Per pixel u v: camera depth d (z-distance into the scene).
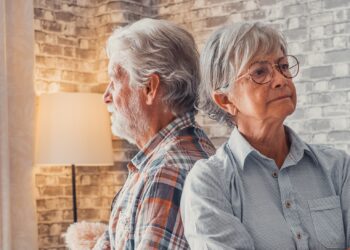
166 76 1.83
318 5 4.64
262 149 1.45
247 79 1.41
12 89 4.90
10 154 4.86
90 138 4.84
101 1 5.41
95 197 5.38
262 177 1.43
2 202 4.77
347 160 1.47
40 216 5.15
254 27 1.43
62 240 5.24
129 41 1.87
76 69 5.40
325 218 1.40
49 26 5.27
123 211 1.76
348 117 4.49
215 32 1.49
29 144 4.92
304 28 4.70
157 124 1.85
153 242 1.59
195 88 1.86
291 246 1.37
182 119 1.83
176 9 5.36
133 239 1.68
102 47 5.40
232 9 5.05
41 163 4.84
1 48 4.81
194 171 1.47
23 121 4.91
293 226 1.38
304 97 4.67
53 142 4.79
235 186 1.42
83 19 5.46
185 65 1.85
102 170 5.36
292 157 1.43
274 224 1.38
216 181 1.42
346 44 4.52
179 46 1.85
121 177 5.25
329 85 4.57
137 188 1.69
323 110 4.59
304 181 1.43
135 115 1.87
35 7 5.20
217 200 1.40
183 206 1.50
